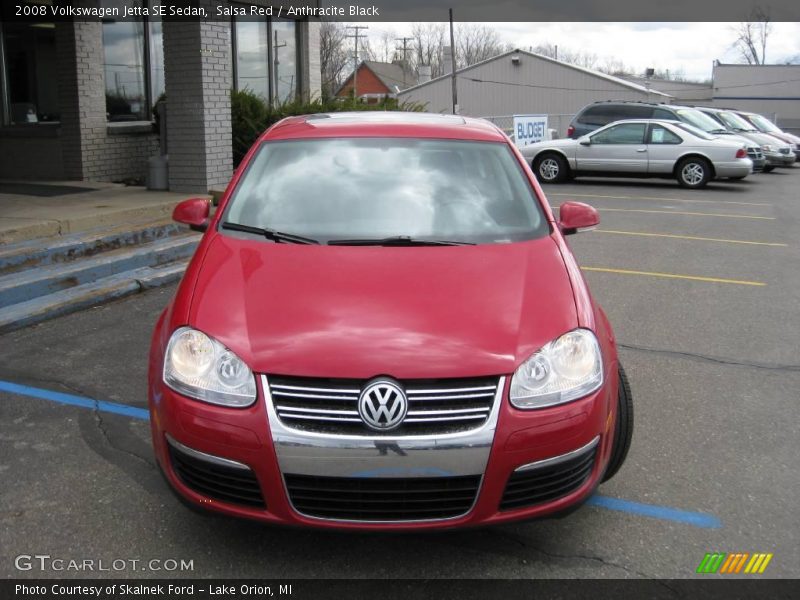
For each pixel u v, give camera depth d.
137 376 5.21
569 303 3.32
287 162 4.36
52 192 9.71
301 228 3.90
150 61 12.30
